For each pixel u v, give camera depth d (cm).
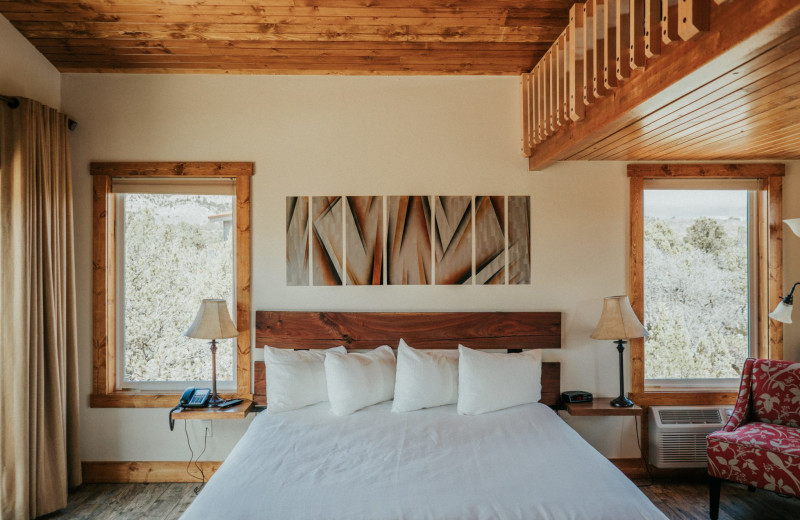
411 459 252
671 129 278
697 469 378
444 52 359
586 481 224
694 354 392
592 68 258
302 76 387
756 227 395
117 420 377
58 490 329
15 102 310
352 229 387
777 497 342
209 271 393
